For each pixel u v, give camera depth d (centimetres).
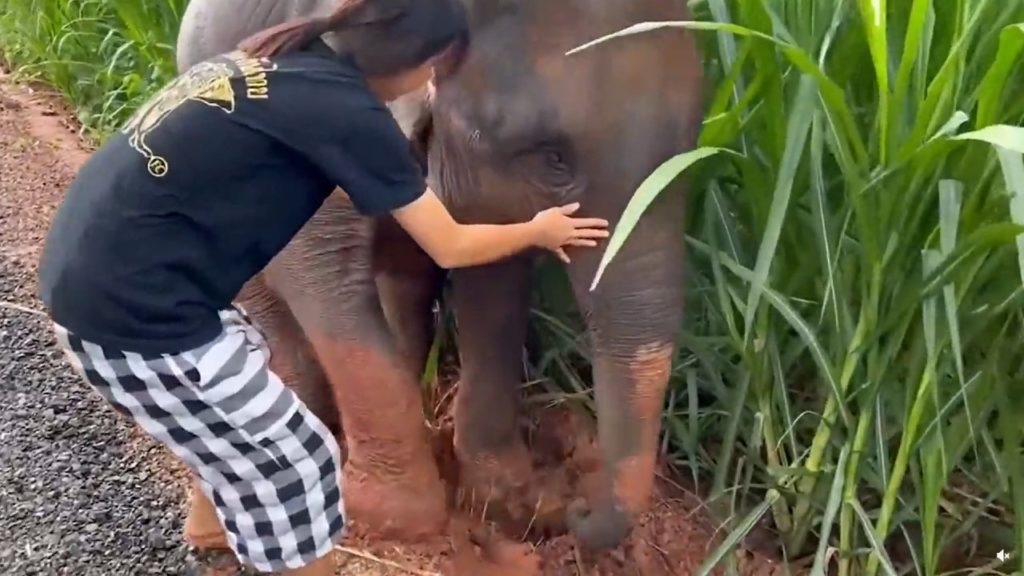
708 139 161
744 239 192
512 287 183
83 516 202
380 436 185
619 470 161
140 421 153
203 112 139
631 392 157
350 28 140
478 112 148
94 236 143
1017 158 138
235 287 151
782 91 165
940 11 160
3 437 223
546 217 148
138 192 141
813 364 199
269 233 148
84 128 361
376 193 143
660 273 151
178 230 143
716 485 190
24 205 319
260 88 139
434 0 138
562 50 141
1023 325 169
